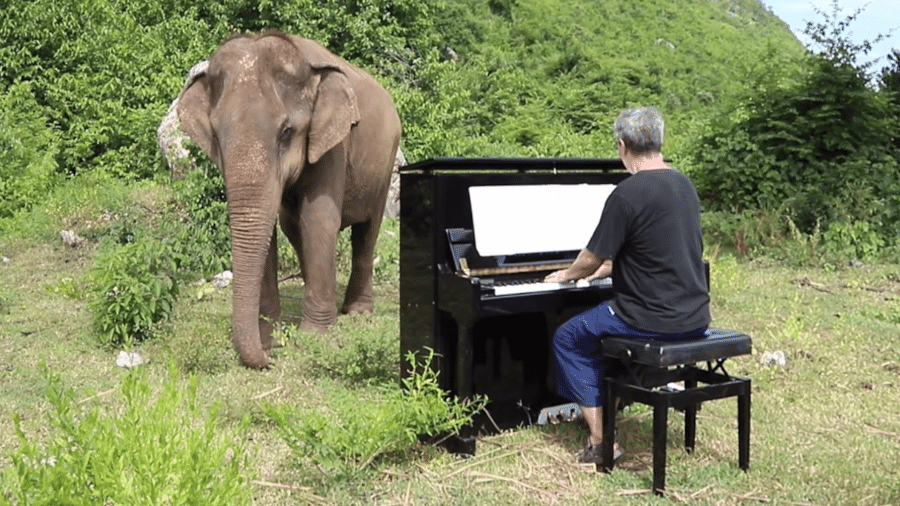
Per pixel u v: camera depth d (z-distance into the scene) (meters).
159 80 15.32
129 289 6.45
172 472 2.90
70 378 5.64
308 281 6.64
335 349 5.89
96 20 16.38
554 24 45.62
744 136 13.25
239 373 5.74
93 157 15.21
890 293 9.81
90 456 2.89
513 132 25.81
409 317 4.71
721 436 4.84
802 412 5.34
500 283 4.48
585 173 5.16
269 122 5.72
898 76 14.89
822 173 12.91
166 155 12.84
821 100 12.89
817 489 4.10
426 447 4.50
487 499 3.95
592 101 33.12
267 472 4.18
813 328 7.66
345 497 3.90
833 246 11.59
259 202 5.66
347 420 4.20
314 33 20.67
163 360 5.97
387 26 22.03
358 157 7.26
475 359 4.80
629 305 4.14
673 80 42.25
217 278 8.81
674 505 3.89
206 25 19.94
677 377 4.45
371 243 7.89
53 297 8.16
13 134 12.76
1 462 4.22
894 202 12.32
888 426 5.09
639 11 54.81
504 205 4.55
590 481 4.18
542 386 5.09
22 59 14.92
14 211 11.70
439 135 17.56
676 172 4.20
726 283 9.53
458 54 36.03
